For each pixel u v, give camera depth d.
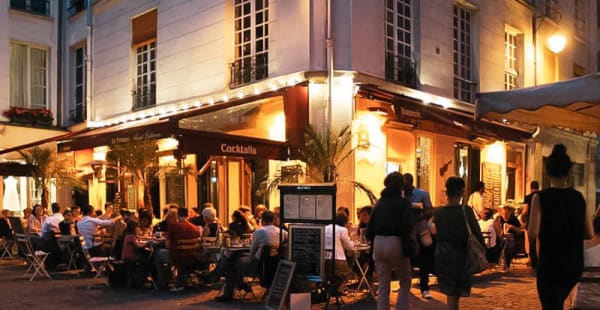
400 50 13.31
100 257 10.44
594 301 5.90
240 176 13.55
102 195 17.50
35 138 17.81
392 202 6.43
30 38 18.08
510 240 11.23
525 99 7.48
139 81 16.45
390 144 12.77
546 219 5.02
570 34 20.55
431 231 7.59
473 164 15.41
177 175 14.73
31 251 10.93
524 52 17.67
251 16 13.27
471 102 15.48
